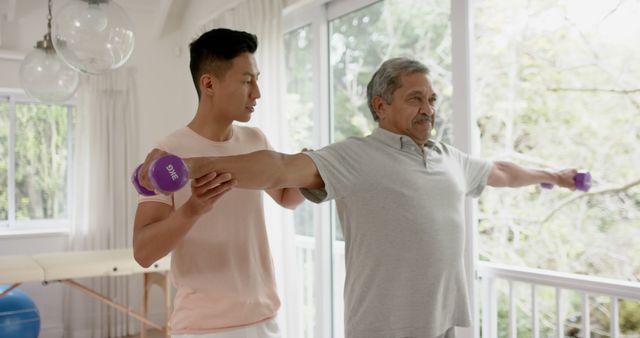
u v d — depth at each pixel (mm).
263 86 3324
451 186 1473
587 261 2646
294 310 3146
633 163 2455
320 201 1357
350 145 1399
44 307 4320
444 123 2518
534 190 2881
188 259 1429
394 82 1474
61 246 4395
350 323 1427
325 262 3076
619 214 2516
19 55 4133
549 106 2793
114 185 4469
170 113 4820
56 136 4535
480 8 3123
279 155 1244
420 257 1367
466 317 1479
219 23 3955
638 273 2453
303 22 3262
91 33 1822
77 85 2406
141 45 4703
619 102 2494
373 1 2834
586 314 2008
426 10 2588
